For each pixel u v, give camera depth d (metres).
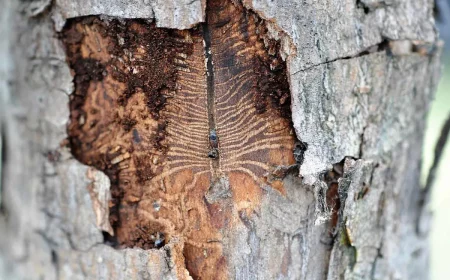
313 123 0.19
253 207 0.19
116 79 0.20
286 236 0.20
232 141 0.19
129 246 0.20
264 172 0.19
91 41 0.20
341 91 0.19
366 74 0.20
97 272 0.20
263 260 0.19
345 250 0.20
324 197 0.19
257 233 0.19
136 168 0.20
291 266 0.20
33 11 0.20
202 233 0.20
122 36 0.20
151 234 0.20
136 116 0.20
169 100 0.20
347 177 0.19
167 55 0.19
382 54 0.20
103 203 0.20
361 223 0.20
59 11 0.20
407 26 0.20
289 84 0.19
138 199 0.20
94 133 0.20
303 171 0.19
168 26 0.19
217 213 0.19
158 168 0.20
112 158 0.20
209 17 0.19
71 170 0.20
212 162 0.20
